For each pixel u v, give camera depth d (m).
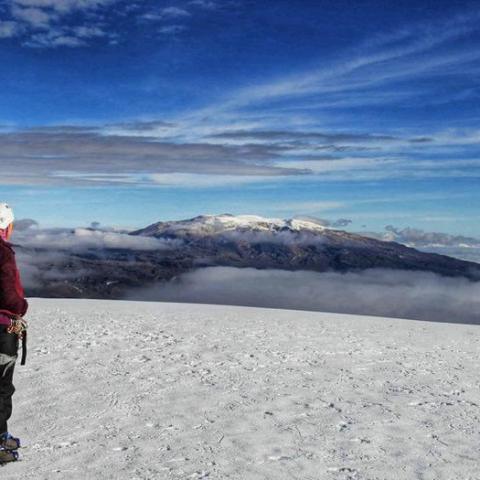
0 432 4.61
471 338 13.84
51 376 7.72
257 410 6.36
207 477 4.42
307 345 11.23
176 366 8.64
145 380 7.64
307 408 6.52
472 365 9.87
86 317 14.98
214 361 9.15
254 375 8.20
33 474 4.41
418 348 11.62
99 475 4.41
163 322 14.37
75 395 6.78
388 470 4.69
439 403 6.95
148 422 5.82
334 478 4.49
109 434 5.42
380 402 6.89
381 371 8.90
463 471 4.72
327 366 9.12
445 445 5.36
